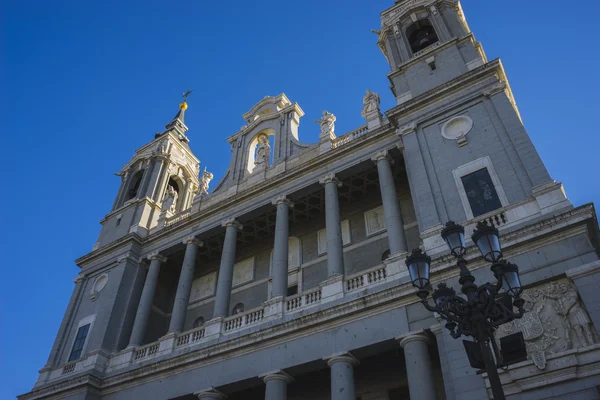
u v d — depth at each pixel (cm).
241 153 3447
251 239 3219
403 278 2020
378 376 2297
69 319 3191
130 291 3162
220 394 2253
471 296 1085
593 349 1434
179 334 2642
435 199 2100
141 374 2525
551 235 1692
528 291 1648
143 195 3788
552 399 1419
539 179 1891
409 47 2933
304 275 2845
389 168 2488
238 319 2464
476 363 1049
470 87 2350
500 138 2105
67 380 2702
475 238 1130
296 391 2489
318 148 2922
